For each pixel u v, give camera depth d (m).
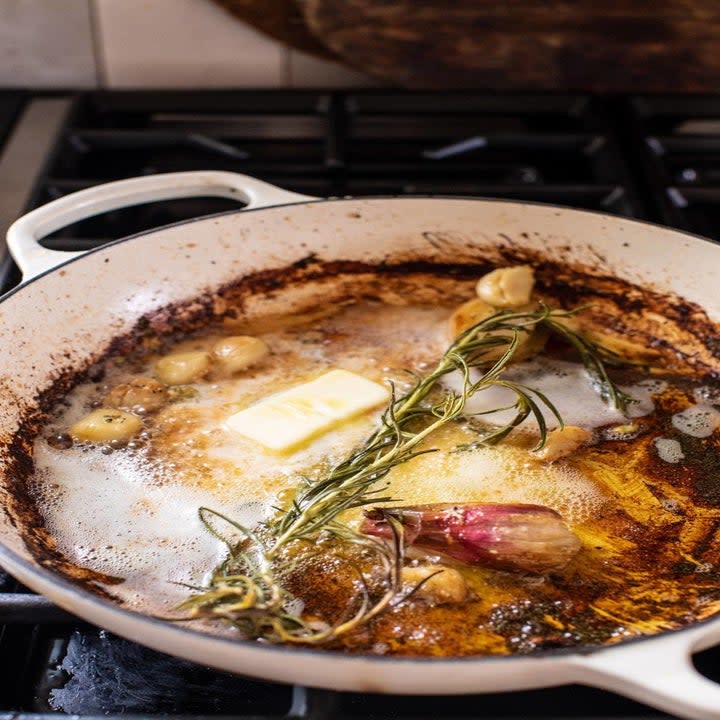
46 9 0.70
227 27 0.71
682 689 0.37
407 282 0.59
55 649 0.44
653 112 0.72
